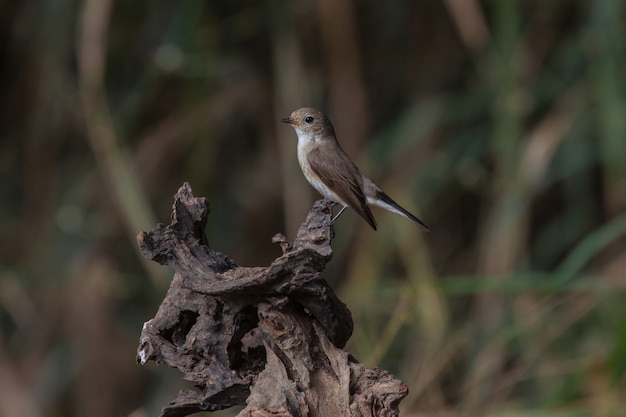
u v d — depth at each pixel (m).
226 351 5.54
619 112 11.21
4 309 13.33
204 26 12.23
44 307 12.49
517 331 11.11
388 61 13.62
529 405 11.21
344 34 12.34
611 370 9.96
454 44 13.45
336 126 12.56
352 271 12.38
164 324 5.61
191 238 5.66
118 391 12.32
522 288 9.55
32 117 13.19
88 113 11.29
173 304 5.62
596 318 11.70
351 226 12.61
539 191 12.87
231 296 5.43
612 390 9.90
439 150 12.89
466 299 12.91
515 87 11.56
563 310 11.74
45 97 12.78
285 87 12.15
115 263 12.72
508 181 11.73
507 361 12.05
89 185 12.65
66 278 12.49
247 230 13.43
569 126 12.04
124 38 12.98
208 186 13.23
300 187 12.20
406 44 13.56
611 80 11.20
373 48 13.57
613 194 12.48
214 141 13.16
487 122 12.88
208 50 12.19
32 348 12.38
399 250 12.75
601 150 11.98
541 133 12.01
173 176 13.09
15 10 13.33
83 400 12.19
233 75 13.04
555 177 12.66
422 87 13.45
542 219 14.12
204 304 5.56
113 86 12.95
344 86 12.49
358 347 9.91
